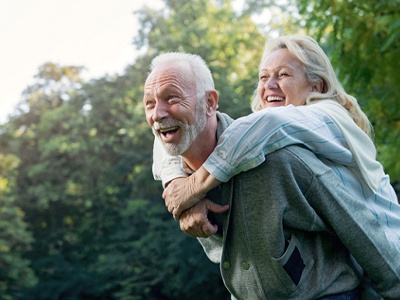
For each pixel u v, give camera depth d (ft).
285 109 8.76
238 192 8.72
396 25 22.08
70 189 104.83
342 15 22.80
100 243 101.45
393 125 24.72
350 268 9.22
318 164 8.70
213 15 103.81
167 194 9.06
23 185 104.94
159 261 86.38
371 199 9.38
